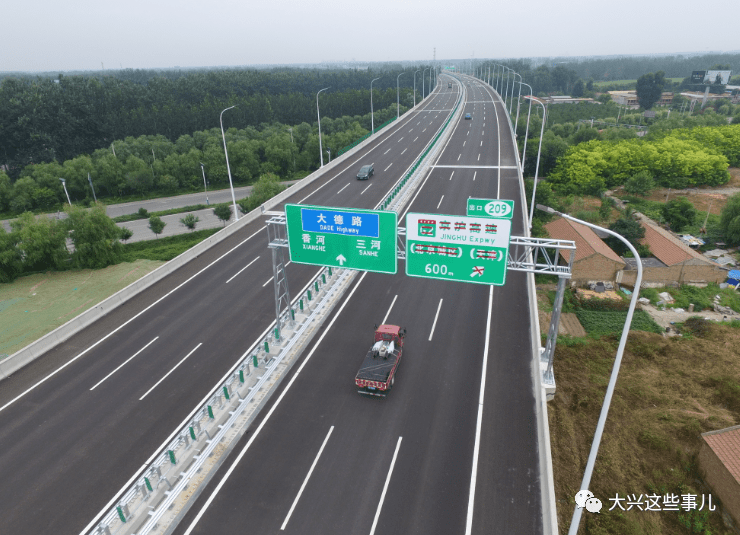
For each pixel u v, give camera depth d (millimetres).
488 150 61156
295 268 33031
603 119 125250
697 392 26125
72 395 21156
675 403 25328
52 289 38344
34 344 24000
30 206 65938
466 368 21797
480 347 23328
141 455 17609
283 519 14859
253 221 42250
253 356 21797
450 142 67125
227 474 16609
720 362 28500
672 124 95812
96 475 16781
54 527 14844
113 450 17891
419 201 42625
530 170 74000
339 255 21328
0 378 22344
